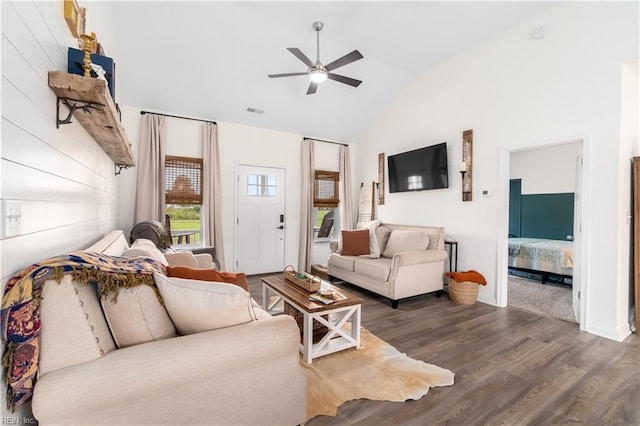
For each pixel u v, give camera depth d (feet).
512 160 20.24
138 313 3.77
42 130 3.52
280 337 4.27
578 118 9.34
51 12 3.83
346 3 9.96
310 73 10.19
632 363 7.13
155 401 3.43
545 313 10.59
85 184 5.71
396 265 11.09
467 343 8.15
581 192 9.35
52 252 3.92
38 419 2.93
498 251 11.44
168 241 11.62
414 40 12.01
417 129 15.14
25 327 2.88
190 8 9.95
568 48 9.58
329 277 15.75
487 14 10.43
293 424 4.59
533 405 5.60
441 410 5.44
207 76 12.73
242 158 16.08
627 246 8.99
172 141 14.23
